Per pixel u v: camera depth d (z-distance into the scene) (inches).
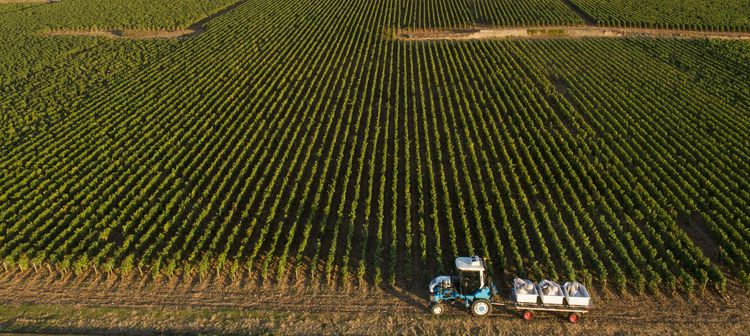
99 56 2866.6
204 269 1232.8
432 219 1461.6
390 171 1723.7
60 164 1754.4
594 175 1625.2
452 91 2353.6
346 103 2222.0
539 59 2694.4
